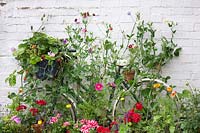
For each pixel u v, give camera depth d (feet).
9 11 20.85
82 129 16.88
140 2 19.90
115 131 17.70
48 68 18.88
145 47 19.75
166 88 18.97
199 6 19.51
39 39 18.92
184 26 19.63
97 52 19.98
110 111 18.99
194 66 19.70
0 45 20.92
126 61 19.24
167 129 17.10
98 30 20.22
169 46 19.71
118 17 20.10
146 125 17.47
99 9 20.22
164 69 19.86
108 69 19.51
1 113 20.88
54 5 20.56
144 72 19.70
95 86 18.93
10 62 20.92
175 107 18.06
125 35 20.02
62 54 19.10
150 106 18.66
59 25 20.57
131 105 19.60
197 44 19.62
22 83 19.97
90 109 18.52
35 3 20.68
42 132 18.40
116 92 19.15
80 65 19.48
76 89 19.66
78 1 20.36
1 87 20.93
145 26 19.89
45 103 18.60
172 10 19.70
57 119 18.21
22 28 20.84
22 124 18.86
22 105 19.01
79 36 19.94
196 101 17.90
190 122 16.81
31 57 18.57
